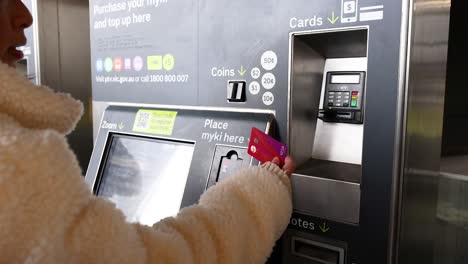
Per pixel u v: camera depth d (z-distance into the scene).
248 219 0.90
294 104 1.17
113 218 0.63
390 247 1.00
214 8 1.28
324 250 1.14
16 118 0.59
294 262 1.17
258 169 0.98
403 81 0.95
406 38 0.93
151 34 1.47
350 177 1.09
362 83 1.18
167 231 0.76
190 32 1.35
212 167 1.28
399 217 1.00
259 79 1.20
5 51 0.63
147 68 1.50
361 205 1.03
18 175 0.51
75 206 0.57
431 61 1.10
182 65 1.39
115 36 1.59
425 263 1.25
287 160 1.07
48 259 0.54
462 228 1.52
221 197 0.89
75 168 0.58
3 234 0.50
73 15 2.30
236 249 0.85
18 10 0.64
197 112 1.37
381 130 0.99
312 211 1.12
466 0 1.71
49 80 2.20
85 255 0.59
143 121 1.52
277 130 1.18
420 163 1.10
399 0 0.94
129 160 1.58
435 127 1.20
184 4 1.36
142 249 0.67
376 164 1.00
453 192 1.51
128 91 1.58
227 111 1.29
